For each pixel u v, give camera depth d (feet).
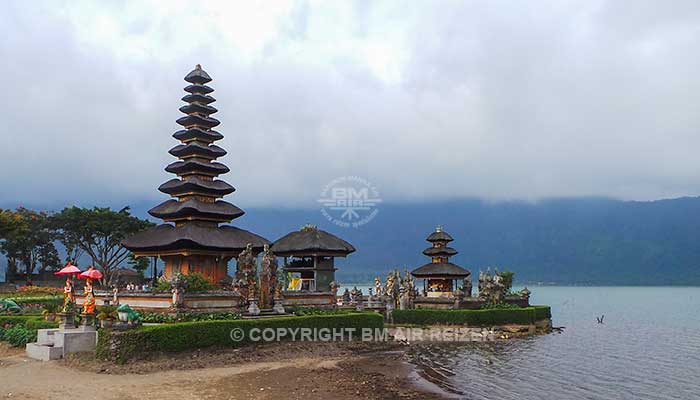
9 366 120.16
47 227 329.93
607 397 126.52
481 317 241.76
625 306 571.69
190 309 158.30
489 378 142.61
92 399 96.37
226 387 112.78
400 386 126.52
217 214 209.87
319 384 122.11
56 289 284.41
